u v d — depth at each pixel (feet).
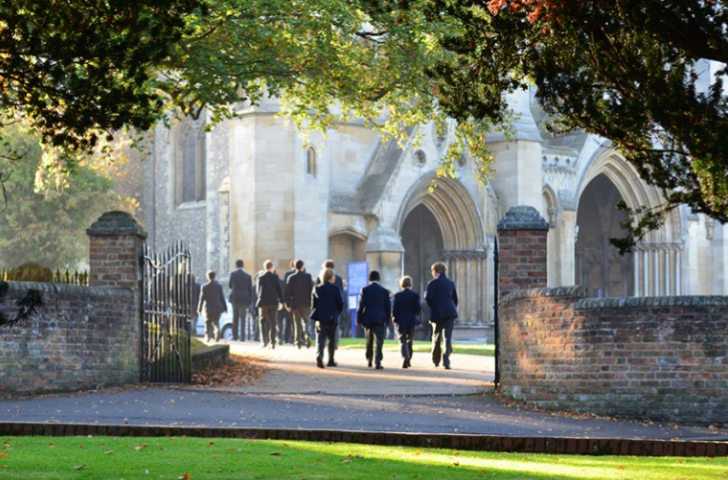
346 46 234.38
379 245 419.54
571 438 125.08
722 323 153.58
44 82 139.03
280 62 223.92
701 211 143.74
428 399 173.47
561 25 132.05
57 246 435.53
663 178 144.97
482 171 247.91
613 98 142.00
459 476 101.45
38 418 140.15
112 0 132.16
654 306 156.46
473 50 141.90
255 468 102.47
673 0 130.41
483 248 458.91
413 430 137.49
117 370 184.34
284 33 215.10
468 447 125.59
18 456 106.63
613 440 125.08
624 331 158.20
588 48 135.03
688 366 154.40
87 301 178.81
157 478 96.32
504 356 176.96
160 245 488.44
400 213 430.20
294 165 406.62
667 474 105.40
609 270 547.90
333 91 241.76
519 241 186.60
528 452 124.77
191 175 481.05
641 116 137.08
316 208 411.75
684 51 139.44
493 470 105.70
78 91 135.74
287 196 406.41
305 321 282.97
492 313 460.96
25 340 169.68
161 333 194.80
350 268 352.90
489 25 141.79
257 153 407.44
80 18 134.41
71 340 176.14
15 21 132.57
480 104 143.74
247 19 210.59
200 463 104.47
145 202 499.92
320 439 125.90
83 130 137.08
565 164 485.97
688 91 136.77
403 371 220.23
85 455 108.27
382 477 99.50
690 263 549.95
